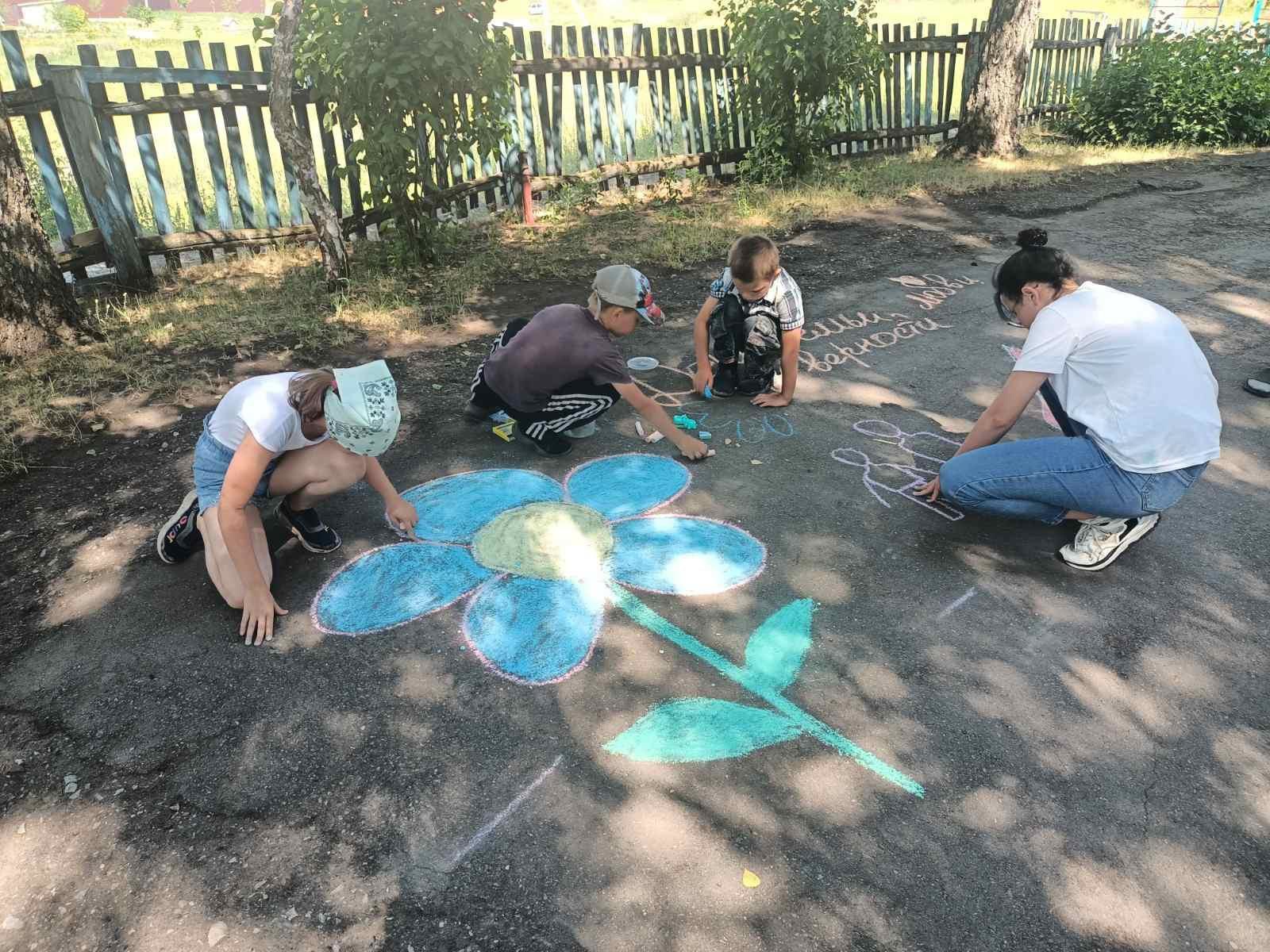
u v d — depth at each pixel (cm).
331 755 224
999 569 293
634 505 329
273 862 198
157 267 576
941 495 313
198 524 276
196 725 234
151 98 540
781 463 358
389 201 573
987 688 245
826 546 305
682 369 446
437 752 225
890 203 762
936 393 420
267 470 270
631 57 764
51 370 436
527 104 711
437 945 180
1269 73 1012
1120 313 271
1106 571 293
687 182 824
